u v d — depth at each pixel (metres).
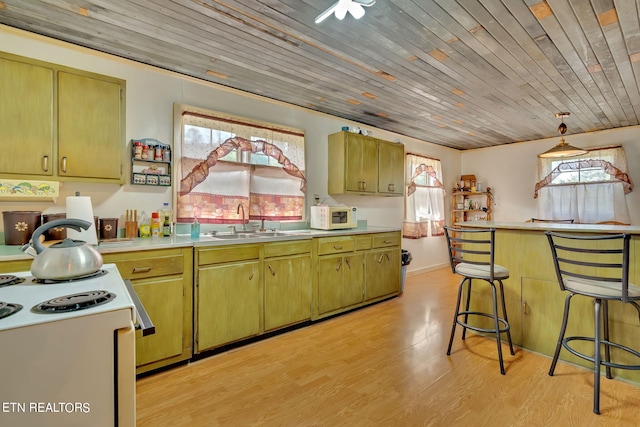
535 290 2.45
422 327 2.95
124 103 2.34
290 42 2.23
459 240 2.40
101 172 2.24
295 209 3.55
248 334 2.54
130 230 2.48
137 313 1.03
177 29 2.08
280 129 3.38
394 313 3.34
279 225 3.41
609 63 2.49
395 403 1.79
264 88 3.10
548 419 1.64
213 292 2.35
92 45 2.31
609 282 1.90
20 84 1.96
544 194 5.00
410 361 2.28
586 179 4.61
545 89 3.04
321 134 3.87
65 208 2.29
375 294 3.65
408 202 5.06
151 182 2.59
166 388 1.94
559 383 1.99
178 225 2.74
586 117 3.93
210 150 2.87
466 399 1.82
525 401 1.80
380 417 1.67
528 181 5.29
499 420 1.64
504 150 5.59
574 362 2.25
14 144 1.94
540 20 1.93
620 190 4.34
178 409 1.74
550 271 2.38
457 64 2.54
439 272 5.36
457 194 5.84
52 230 2.04
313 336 2.75
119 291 1.04
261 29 2.07
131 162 2.53
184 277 2.22
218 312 2.38
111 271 1.34
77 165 2.15
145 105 2.61
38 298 0.96
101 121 2.24
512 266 2.58
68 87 2.11
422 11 1.85
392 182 4.33
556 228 2.33
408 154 5.04
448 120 4.14
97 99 2.22
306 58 2.47
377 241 3.69
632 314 2.03
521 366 2.21
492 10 1.84
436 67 2.60
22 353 0.76
